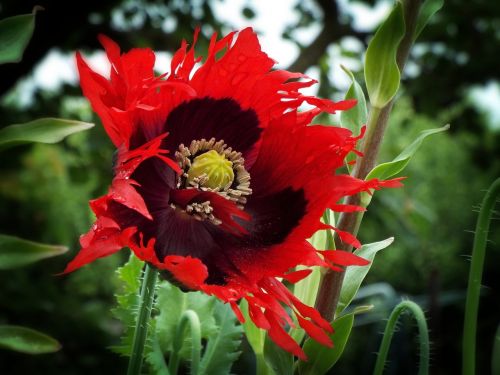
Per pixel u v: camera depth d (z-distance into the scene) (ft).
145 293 0.61
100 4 2.46
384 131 0.68
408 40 0.68
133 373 0.60
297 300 0.57
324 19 2.95
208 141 0.70
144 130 0.65
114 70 0.58
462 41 3.13
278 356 0.64
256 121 0.69
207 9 2.83
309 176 0.65
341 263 0.58
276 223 0.66
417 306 0.65
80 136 3.22
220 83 0.67
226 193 0.69
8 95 3.22
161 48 2.98
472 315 0.64
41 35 2.44
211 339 0.78
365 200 0.66
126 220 0.62
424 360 0.63
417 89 3.18
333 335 0.65
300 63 2.84
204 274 0.51
